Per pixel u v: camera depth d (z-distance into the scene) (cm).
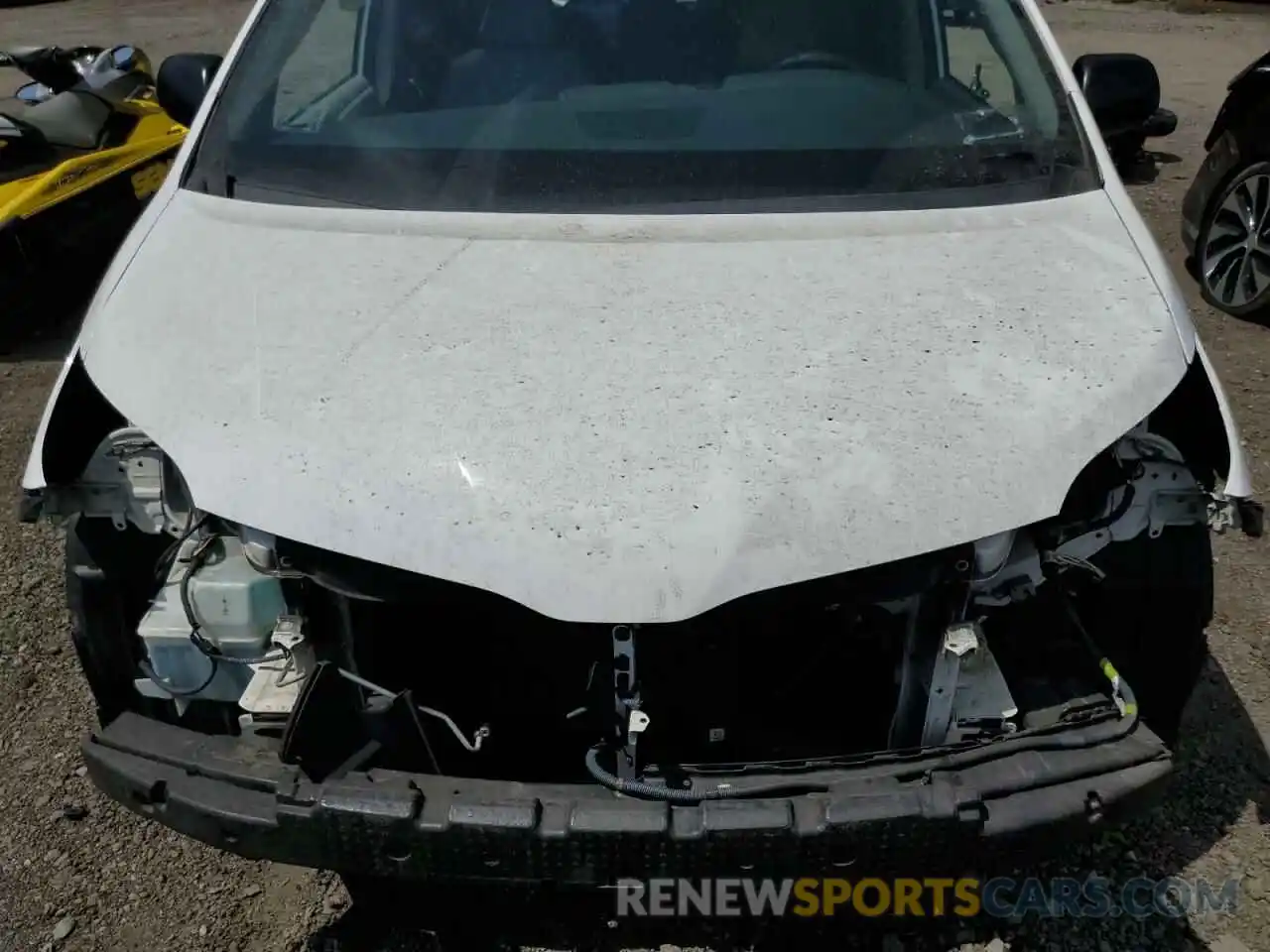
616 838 188
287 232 249
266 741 212
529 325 217
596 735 208
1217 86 1047
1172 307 226
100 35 1319
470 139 266
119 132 573
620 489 189
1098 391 205
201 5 1529
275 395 206
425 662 210
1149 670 246
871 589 190
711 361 207
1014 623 225
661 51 279
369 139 269
